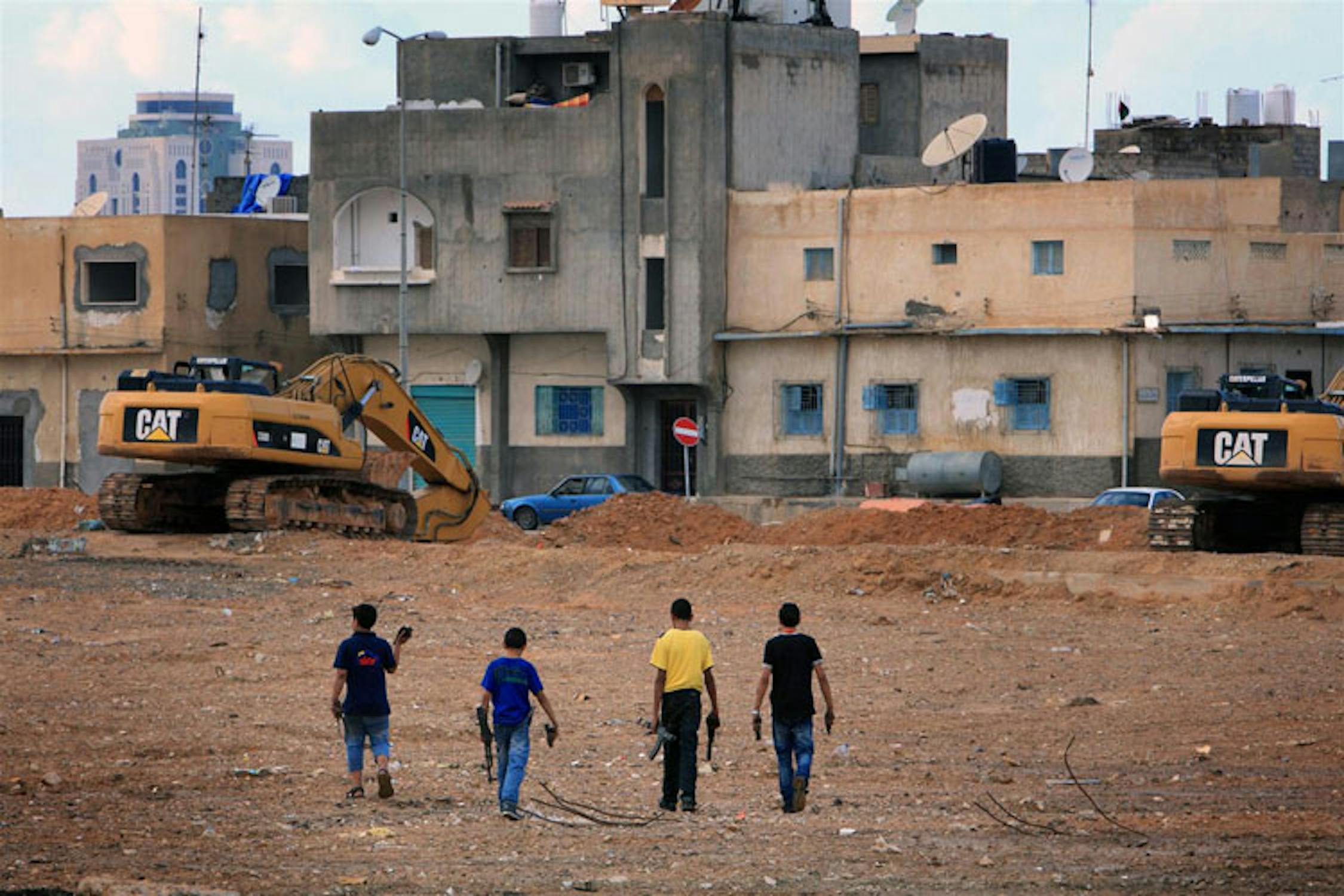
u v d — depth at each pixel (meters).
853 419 159.12
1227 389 100.69
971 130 159.88
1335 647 78.31
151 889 38.91
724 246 163.00
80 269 175.00
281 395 114.00
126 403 109.06
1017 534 115.50
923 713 64.44
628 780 53.75
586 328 164.25
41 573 98.50
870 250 159.38
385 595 93.81
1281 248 156.88
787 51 167.00
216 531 121.19
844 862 42.84
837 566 96.12
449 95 184.50
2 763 54.50
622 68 162.88
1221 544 104.88
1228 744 58.72
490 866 42.47
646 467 166.00
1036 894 39.59
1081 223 153.62
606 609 92.44
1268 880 40.47
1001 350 154.50
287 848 44.31
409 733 60.44
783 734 47.91
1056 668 73.62
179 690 67.62
